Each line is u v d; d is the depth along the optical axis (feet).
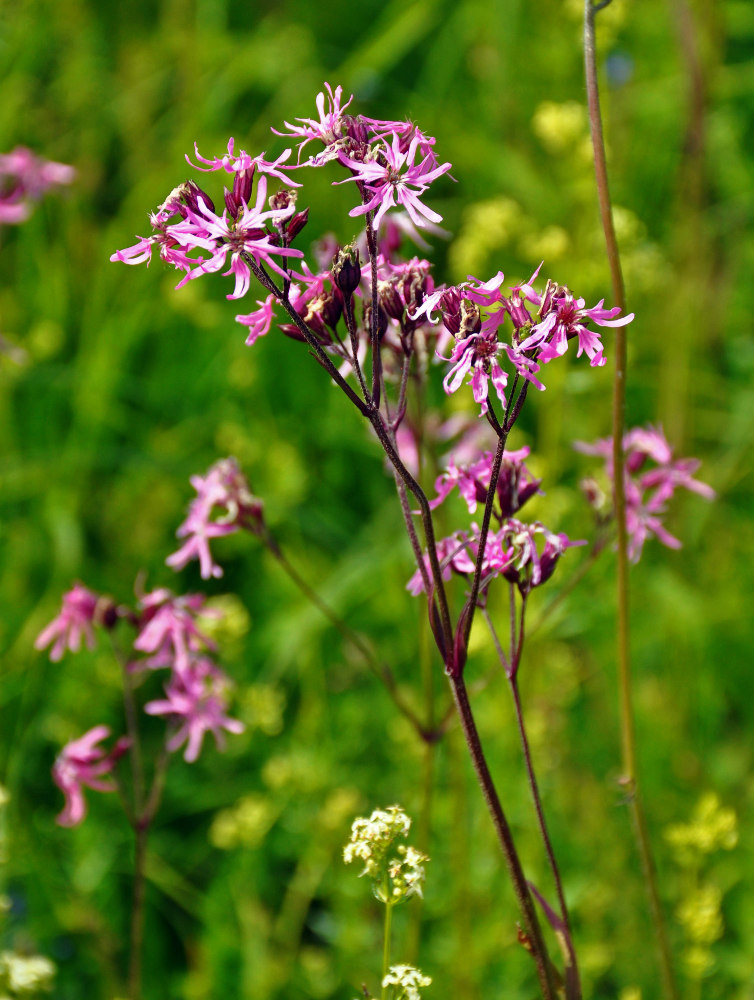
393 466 2.19
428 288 2.25
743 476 3.93
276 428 4.16
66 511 3.78
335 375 2.17
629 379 3.93
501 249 4.08
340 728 3.48
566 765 3.25
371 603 3.75
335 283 2.20
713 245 4.02
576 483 3.79
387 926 2.31
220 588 3.92
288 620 3.55
